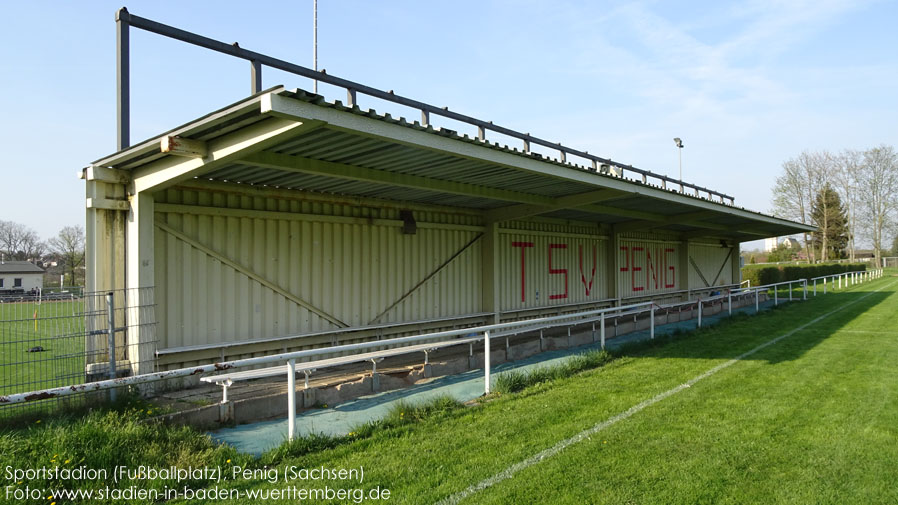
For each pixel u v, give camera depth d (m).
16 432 4.77
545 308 14.58
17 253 77.19
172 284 7.49
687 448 5.07
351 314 9.81
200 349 7.55
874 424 5.79
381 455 4.91
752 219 17.33
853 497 4.04
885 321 15.28
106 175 6.73
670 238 21.16
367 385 7.72
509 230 13.45
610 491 4.14
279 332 8.73
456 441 5.27
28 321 6.95
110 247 6.93
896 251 81.19
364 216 10.11
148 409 5.83
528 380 7.95
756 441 5.25
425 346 8.69
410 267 11.02
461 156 6.75
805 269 40.62
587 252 16.56
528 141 9.08
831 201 58.94
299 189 8.98
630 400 6.85
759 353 10.38
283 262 8.84
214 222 8.01
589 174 9.15
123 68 6.27
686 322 16.75
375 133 5.54
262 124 5.38
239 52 5.54
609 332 13.73
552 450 5.02
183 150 5.77
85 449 4.36
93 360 6.64
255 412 6.32
